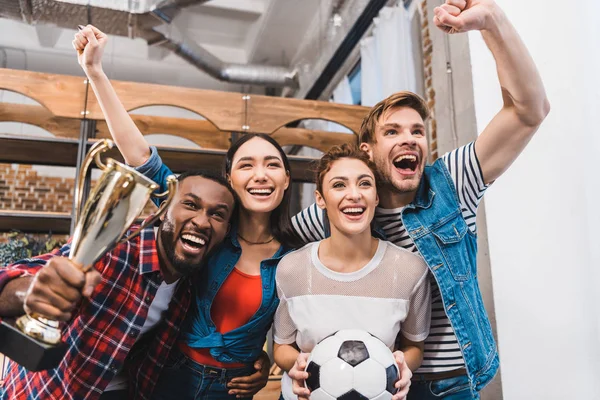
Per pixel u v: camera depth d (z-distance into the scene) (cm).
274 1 373
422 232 126
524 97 113
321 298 114
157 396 127
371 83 351
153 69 465
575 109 190
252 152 142
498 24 104
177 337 131
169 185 82
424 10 305
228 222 127
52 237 294
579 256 186
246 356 130
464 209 131
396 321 113
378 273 116
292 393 117
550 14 199
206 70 416
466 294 125
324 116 289
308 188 439
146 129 312
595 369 179
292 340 123
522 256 201
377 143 133
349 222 116
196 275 134
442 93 272
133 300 116
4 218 265
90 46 122
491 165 125
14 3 317
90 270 76
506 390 200
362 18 368
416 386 128
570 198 189
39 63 445
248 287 133
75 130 302
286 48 438
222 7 390
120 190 75
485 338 128
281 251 139
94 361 112
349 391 100
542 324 193
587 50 188
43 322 74
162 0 326
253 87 497
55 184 420
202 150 280
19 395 117
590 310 181
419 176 131
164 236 115
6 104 295
